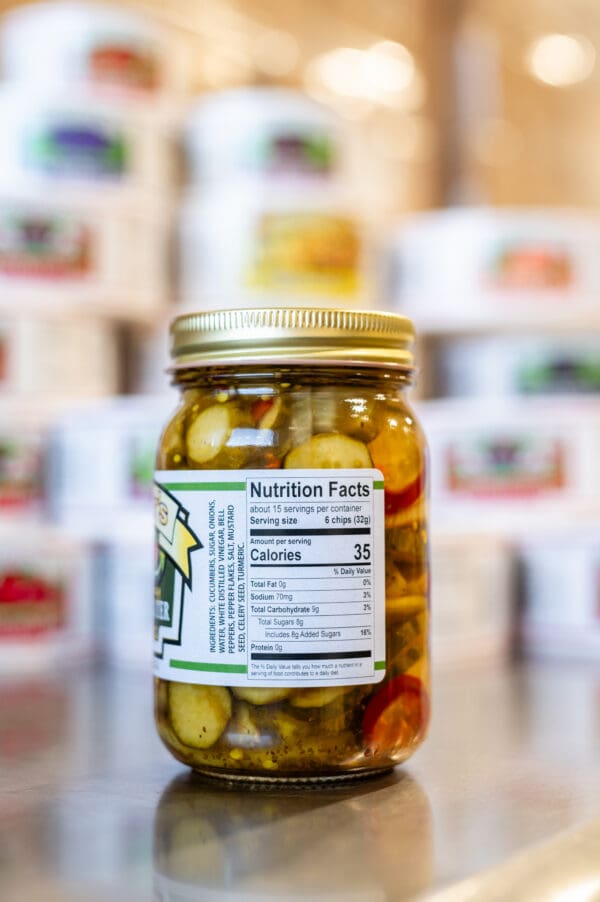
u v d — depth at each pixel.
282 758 0.49
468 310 0.96
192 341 0.50
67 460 0.83
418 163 1.36
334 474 0.49
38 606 0.78
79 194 0.87
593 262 0.97
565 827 0.46
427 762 0.55
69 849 0.44
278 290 0.90
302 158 0.92
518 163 1.51
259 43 1.16
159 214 0.92
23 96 0.86
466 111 1.42
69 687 0.73
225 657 0.49
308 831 0.46
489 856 0.43
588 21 1.62
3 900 0.40
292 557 0.48
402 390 0.52
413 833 0.46
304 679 0.48
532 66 1.53
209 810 0.48
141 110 0.91
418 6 1.36
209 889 0.41
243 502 0.49
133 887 0.41
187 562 0.49
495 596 0.83
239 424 0.49
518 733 0.61
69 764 0.55
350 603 0.49
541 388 0.98
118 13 0.92
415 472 0.51
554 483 0.85
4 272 0.84
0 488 0.81
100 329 0.90
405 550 0.50
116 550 0.79
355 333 0.49
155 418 0.79
